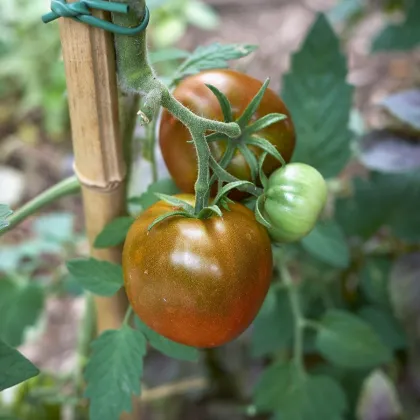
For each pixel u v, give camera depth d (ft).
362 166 2.39
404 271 1.79
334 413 1.42
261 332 1.66
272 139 0.97
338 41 1.42
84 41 0.88
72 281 1.71
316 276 1.82
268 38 3.41
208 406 1.95
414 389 1.84
